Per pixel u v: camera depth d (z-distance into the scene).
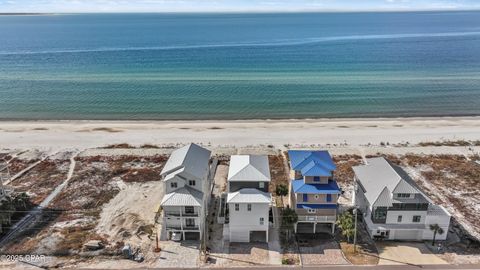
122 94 119.94
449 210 55.47
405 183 47.69
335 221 48.84
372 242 47.91
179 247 47.28
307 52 195.00
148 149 77.31
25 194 57.22
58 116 100.94
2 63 170.75
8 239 48.34
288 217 47.66
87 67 160.62
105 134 86.44
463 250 46.41
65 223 52.09
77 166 69.62
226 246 47.50
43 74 147.25
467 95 116.12
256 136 84.69
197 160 52.28
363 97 114.69
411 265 43.56
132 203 57.34
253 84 129.25
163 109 105.69
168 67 159.12
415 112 102.25
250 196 46.69
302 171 49.25
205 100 113.06
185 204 46.81
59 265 43.72
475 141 81.50
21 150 77.12
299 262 44.28
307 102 110.44
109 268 43.41
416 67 154.38
